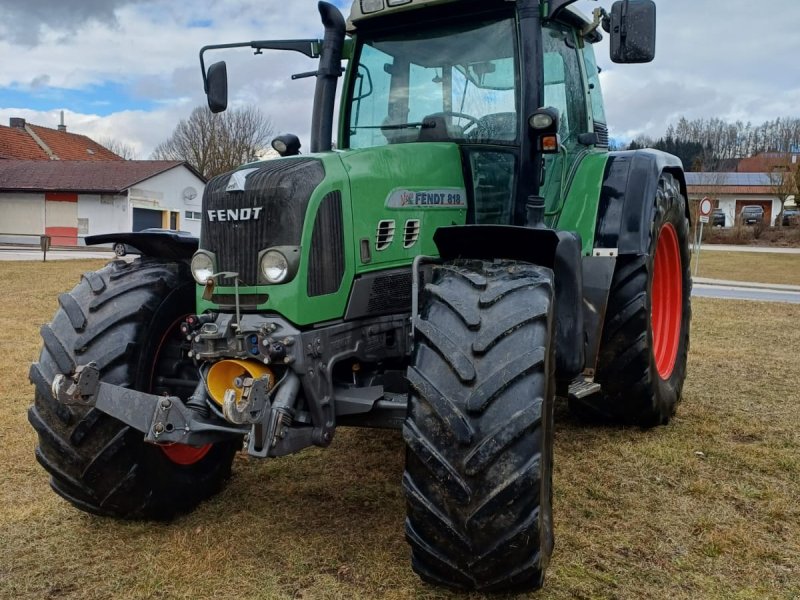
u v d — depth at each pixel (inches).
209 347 104.8
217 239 107.7
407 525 92.4
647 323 154.2
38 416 112.9
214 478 130.5
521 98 125.8
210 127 1668.3
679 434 165.2
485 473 86.7
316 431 104.4
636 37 120.6
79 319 114.6
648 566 105.7
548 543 93.3
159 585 100.4
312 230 104.3
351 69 144.3
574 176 153.5
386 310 118.2
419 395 91.5
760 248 1311.5
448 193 127.3
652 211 153.9
